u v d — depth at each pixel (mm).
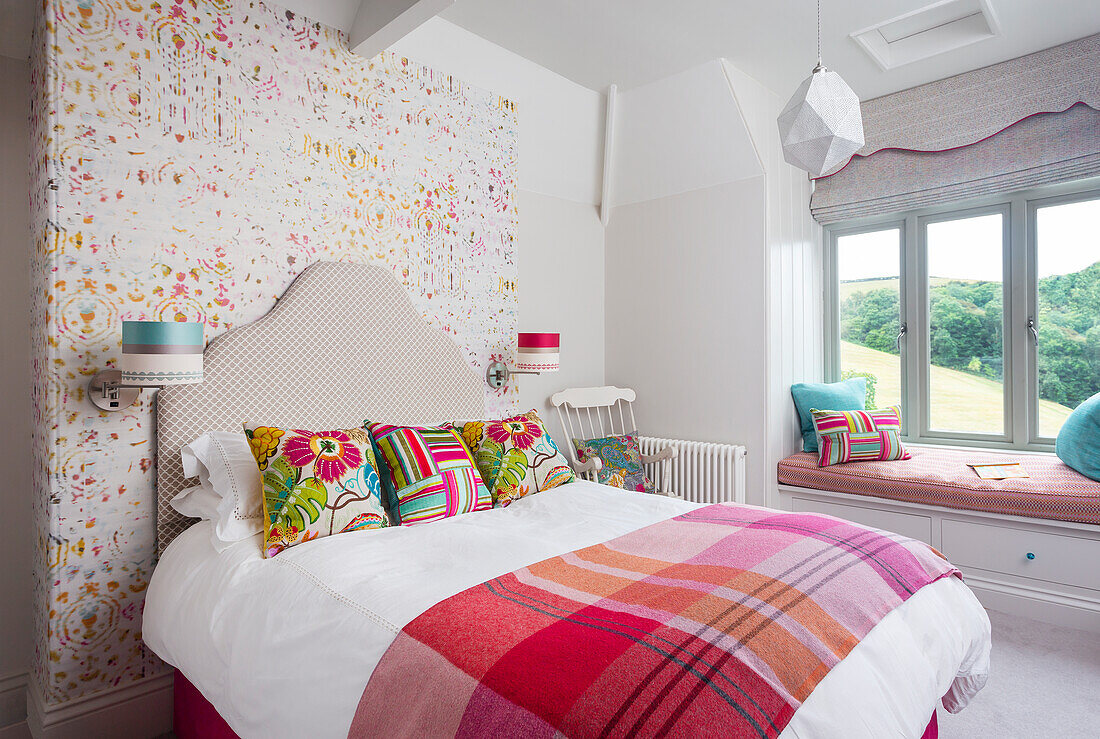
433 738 1051
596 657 1097
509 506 2424
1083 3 2650
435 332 2928
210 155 2258
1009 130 3217
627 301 4191
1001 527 2893
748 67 3301
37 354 2119
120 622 2061
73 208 1956
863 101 3686
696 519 2051
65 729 1948
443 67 3010
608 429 4199
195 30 2217
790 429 3770
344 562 1646
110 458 2039
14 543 2295
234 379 2268
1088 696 2162
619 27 2908
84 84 1976
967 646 1594
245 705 1421
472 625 1240
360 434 2197
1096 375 3188
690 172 3770
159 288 2135
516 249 3412
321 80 2570
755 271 3535
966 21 2943
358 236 2697
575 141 3795
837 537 1763
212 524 1997
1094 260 3178
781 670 1121
